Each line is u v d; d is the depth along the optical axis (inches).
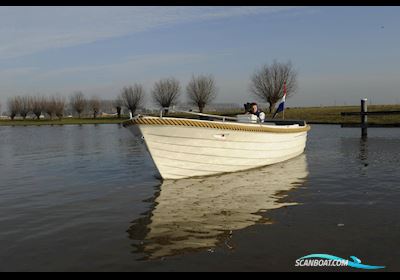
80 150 789.2
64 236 227.8
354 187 349.1
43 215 277.4
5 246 213.0
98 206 299.4
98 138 1162.6
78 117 4126.5
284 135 500.1
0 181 436.5
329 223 238.8
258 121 496.4
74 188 378.6
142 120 362.0
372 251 193.5
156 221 252.1
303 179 395.2
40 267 183.5
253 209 276.7
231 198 313.0
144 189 359.6
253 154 450.3
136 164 543.2
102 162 579.5
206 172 416.5
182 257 190.7
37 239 223.8
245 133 418.3
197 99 2513.5
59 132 1635.1
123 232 231.8
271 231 226.1
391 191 328.2
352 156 583.8
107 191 356.8
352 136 975.0
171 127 370.9
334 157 577.0
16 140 1168.2
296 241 208.5
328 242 206.2
